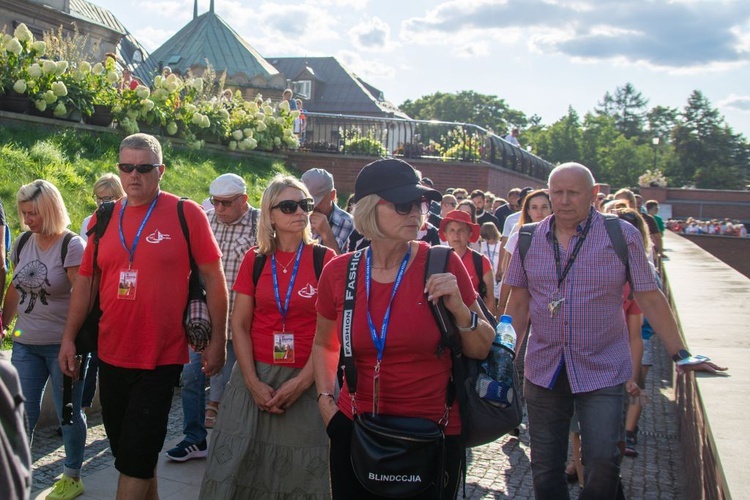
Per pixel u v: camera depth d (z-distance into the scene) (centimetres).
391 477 282
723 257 3316
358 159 1959
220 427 401
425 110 13350
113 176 626
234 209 573
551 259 389
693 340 412
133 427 397
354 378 303
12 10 2683
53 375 494
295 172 1842
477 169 2045
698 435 423
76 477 486
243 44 5275
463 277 305
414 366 296
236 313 409
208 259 417
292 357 397
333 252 411
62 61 1170
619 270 380
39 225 486
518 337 407
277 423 397
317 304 329
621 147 11175
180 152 1413
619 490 402
